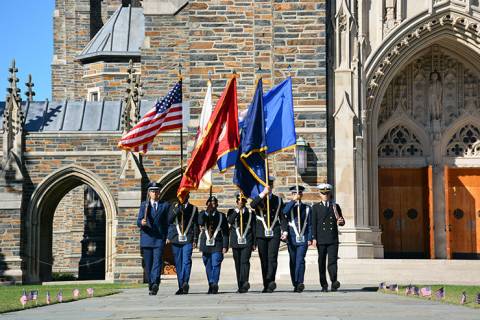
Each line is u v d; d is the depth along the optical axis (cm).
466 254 4194
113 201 5012
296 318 1645
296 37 3753
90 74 6644
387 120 4206
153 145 4966
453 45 4084
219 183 3784
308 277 3475
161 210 2692
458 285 3256
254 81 3862
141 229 2697
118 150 5025
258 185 2745
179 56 5309
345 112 3741
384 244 4206
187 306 2059
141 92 5459
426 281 3469
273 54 3766
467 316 1719
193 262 3703
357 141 3762
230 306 2023
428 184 4138
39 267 5009
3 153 4969
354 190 3728
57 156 5012
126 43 6631
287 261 3600
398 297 2409
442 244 4156
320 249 2719
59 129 5147
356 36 3809
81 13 7425
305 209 2706
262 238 2670
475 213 4197
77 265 6481
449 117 4212
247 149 2720
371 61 3859
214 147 2802
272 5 3797
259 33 3862
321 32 3750
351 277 3469
